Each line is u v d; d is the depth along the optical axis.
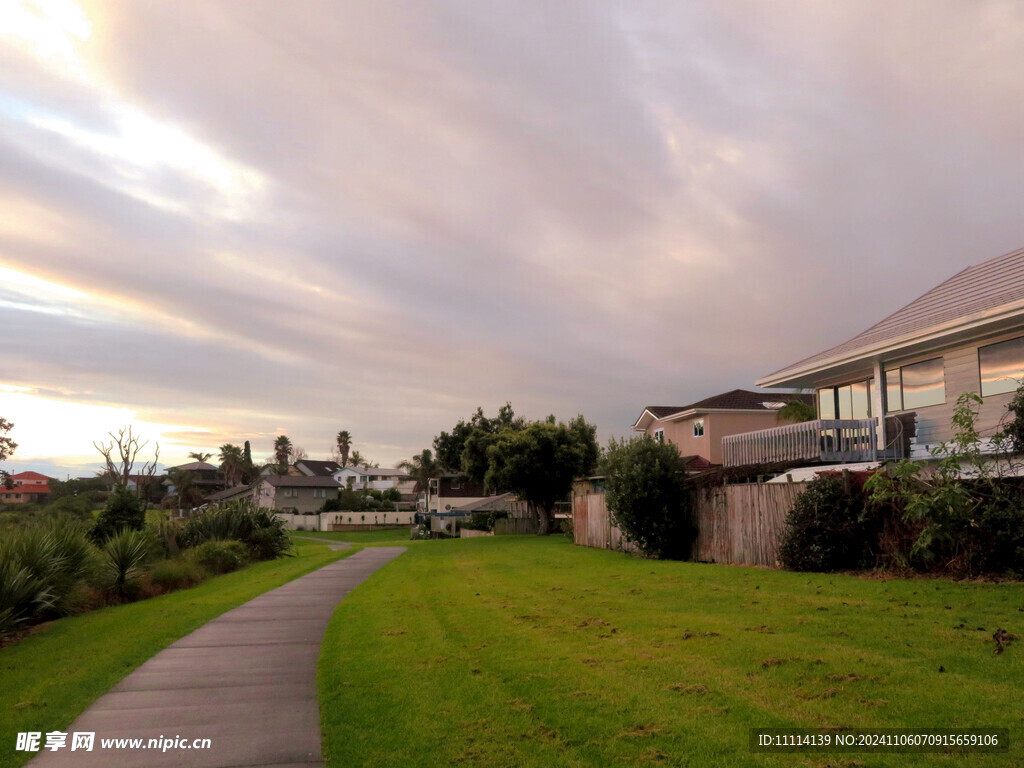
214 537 28.91
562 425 47.22
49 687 8.67
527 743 6.12
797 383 25.75
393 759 5.91
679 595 13.66
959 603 10.84
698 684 7.47
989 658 7.85
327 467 123.94
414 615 12.90
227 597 17.20
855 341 22.62
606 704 7.00
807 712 6.48
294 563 28.12
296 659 10.05
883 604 11.25
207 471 122.75
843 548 15.46
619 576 17.64
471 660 9.08
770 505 18.16
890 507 14.60
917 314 21.30
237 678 8.98
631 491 22.28
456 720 6.77
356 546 43.59
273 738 6.63
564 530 42.94
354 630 11.75
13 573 13.50
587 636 10.20
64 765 6.07
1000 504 12.91
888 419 21.33
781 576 15.27
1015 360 17.59
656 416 44.88
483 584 17.50
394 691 7.84
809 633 9.56
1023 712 6.19
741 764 5.48
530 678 8.03
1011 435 14.50
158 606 16.31
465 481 82.19
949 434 19.30
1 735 6.87
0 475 46.62
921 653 8.21
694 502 21.73
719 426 39.75
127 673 9.34
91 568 17.47
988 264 21.83
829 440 22.08
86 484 66.44
